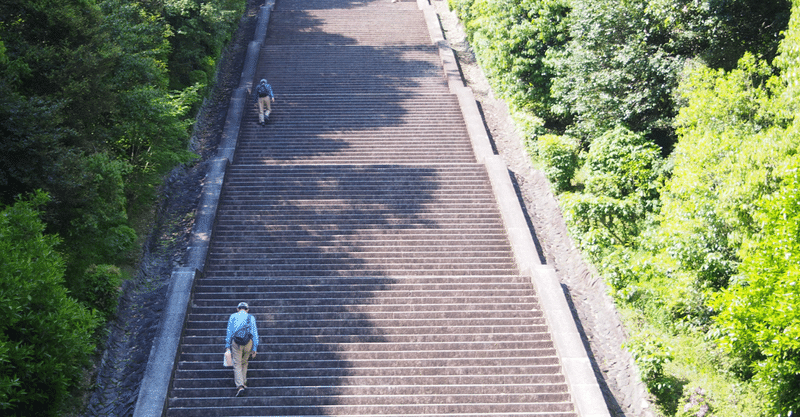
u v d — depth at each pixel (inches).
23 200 410.9
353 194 692.1
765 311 337.1
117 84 547.8
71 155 429.4
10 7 470.9
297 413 422.6
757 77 511.8
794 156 363.3
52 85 465.4
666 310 506.9
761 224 389.4
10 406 299.1
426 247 612.7
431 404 430.0
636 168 636.7
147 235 605.9
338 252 602.5
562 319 500.4
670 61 634.8
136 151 650.8
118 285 503.5
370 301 531.2
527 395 439.5
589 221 633.6
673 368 456.8
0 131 398.6
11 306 301.7
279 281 548.4
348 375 455.8
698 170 451.8
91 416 414.9
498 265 592.4
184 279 525.7
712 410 412.5
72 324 362.0
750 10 565.3
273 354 467.2
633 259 572.1
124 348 480.4
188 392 435.5
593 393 430.6
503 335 494.3
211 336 484.1
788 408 355.9
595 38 682.2
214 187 675.4
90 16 521.7
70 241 475.2
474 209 674.8
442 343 482.6
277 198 680.4
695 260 442.0
